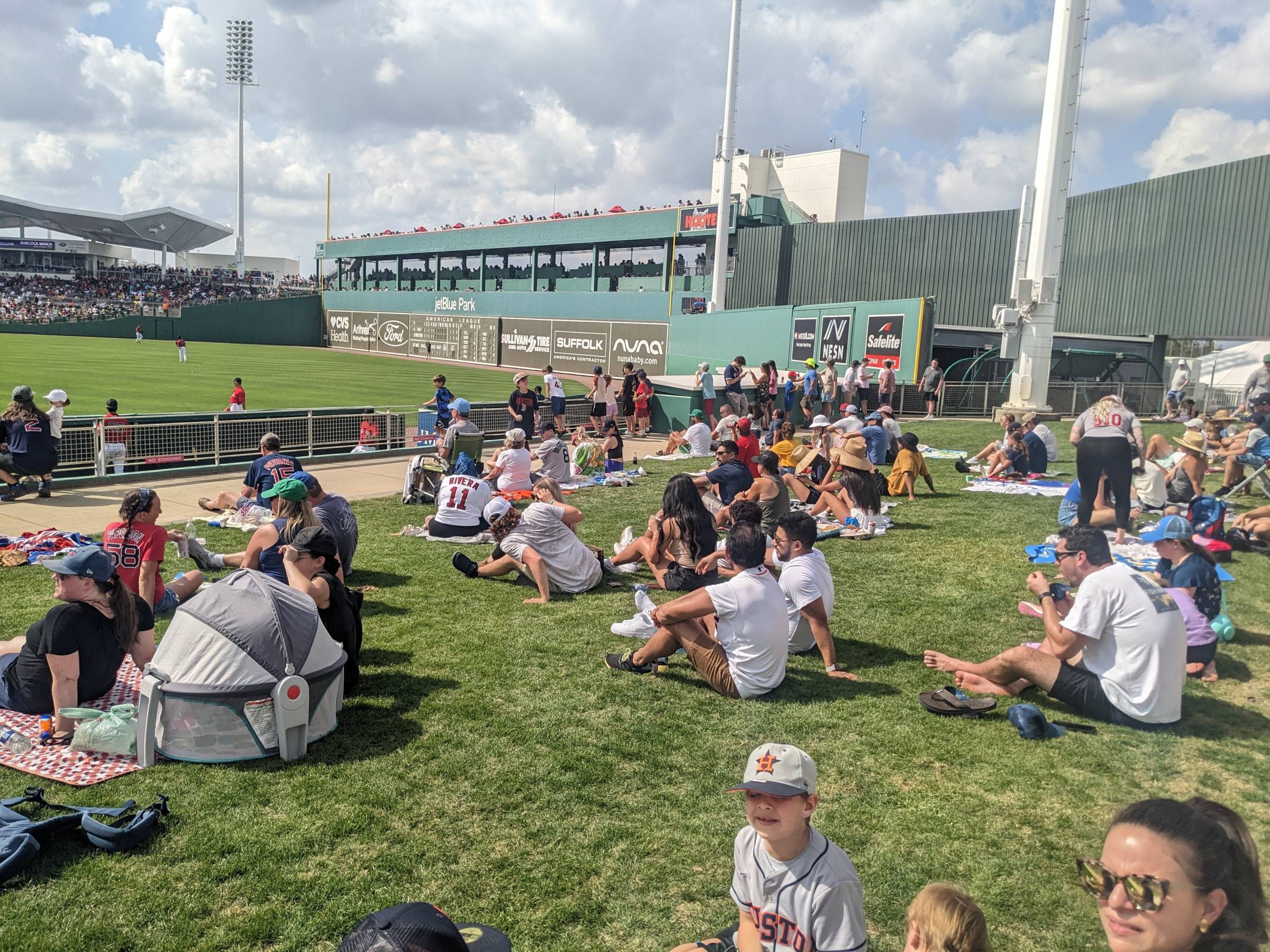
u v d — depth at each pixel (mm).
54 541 9016
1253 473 12117
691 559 8203
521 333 54000
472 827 4238
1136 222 28125
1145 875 1834
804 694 5902
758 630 5727
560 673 6203
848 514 10820
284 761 4836
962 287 32312
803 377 25547
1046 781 4719
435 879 3828
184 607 4902
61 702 4918
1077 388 26531
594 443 15258
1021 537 10555
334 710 5215
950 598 8133
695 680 6109
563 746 5102
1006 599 8094
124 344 61469
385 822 4266
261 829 4180
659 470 16250
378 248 72375
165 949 3367
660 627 6051
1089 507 10305
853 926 2746
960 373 30281
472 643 6797
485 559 9359
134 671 5828
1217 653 6617
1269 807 4371
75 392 28891
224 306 72062
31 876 3787
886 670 6344
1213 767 4832
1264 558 9320
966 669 5859
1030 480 14797
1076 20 19703
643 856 4023
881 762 4945
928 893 2473
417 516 11547
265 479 10602
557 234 54281
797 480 12289
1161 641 5133
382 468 15414
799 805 2719
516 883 3811
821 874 2752
